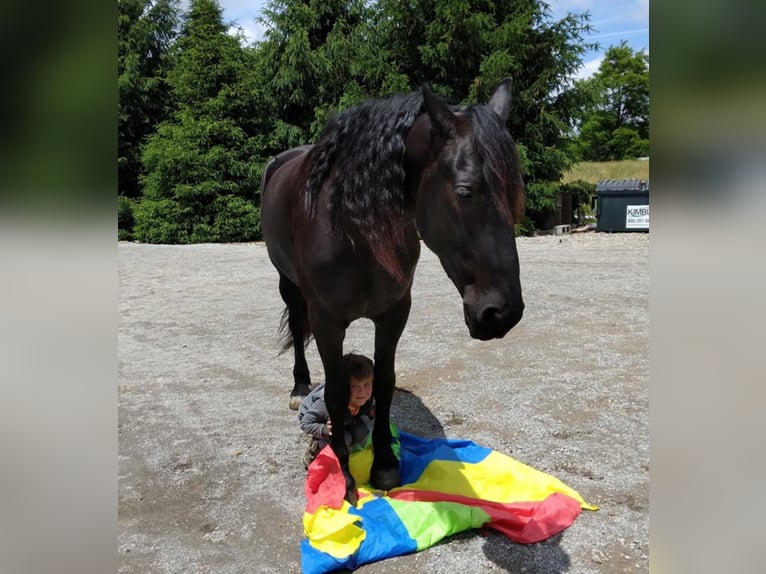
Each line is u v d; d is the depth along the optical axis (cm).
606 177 2208
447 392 337
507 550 193
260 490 240
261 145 1414
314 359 419
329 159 204
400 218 185
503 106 187
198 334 496
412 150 181
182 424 309
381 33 1377
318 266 203
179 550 201
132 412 327
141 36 1716
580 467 247
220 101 1354
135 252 1122
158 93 1748
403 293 214
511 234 156
